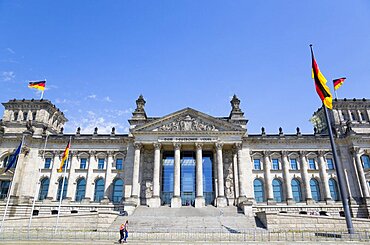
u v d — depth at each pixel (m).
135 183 72.75
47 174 80.88
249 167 79.31
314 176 80.00
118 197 78.38
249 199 75.62
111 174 80.12
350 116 86.94
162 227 51.88
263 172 80.69
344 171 79.25
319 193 79.06
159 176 76.88
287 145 82.75
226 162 80.12
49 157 82.88
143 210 66.06
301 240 36.19
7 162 79.75
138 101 88.06
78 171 81.12
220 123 78.38
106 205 75.56
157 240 36.84
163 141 76.44
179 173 73.88
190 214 62.34
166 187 78.06
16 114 87.88
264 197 78.62
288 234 44.00
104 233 44.84
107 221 53.66
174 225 53.19
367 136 80.44
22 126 85.81
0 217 71.31
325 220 51.12
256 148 82.69
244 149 81.25
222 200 70.94
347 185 77.94
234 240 36.56
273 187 79.81
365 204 74.06
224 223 54.00
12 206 73.31
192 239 38.19
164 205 74.19
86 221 53.12
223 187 73.88
